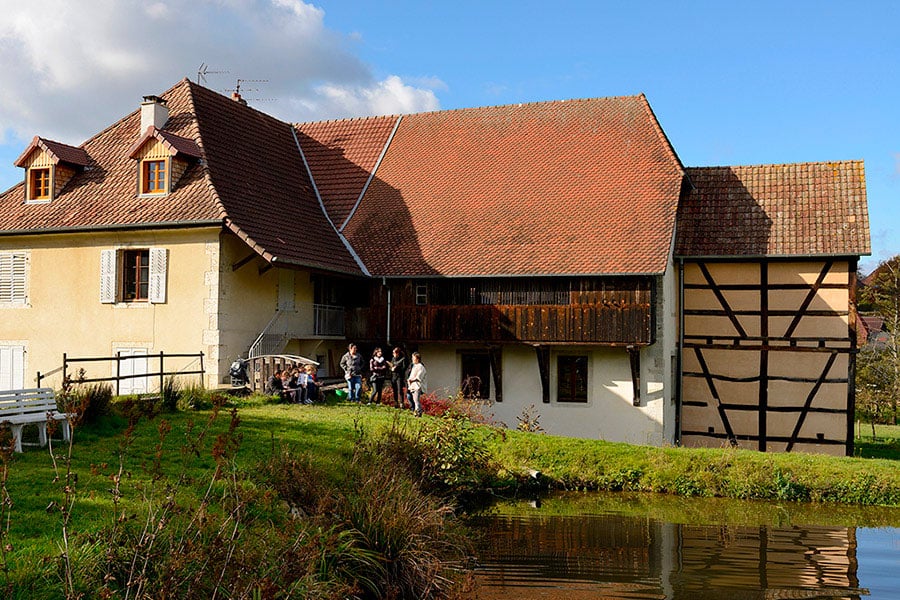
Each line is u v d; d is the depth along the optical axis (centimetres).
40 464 1061
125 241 2069
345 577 872
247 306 2064
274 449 1284
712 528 1342
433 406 2041
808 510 1481
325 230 2422
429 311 2277
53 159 2195
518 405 2242
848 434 2195
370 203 2570
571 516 1410
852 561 1164
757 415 2269
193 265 1995
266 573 741
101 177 2211
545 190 2445
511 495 1567
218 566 710
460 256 2283
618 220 2259
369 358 2386
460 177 2586
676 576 1083
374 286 2345
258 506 973
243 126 2511
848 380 2203
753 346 2280
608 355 2169
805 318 2247
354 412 1764
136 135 2300
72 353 2119
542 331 2166
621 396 2150
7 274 2206
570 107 2705
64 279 2139
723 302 2308
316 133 2880
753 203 2367
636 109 2608
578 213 2327
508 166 2575
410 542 961
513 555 1174
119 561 726
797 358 2248
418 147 2747
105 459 1119
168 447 1238
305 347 2284
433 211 2483
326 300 2381
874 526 1367
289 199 2411
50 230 2098
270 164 2492
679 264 2327
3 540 744
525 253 2230
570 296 2150
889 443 2572
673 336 2283
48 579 685
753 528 1345
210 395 1723
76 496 907
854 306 2211
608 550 1205
